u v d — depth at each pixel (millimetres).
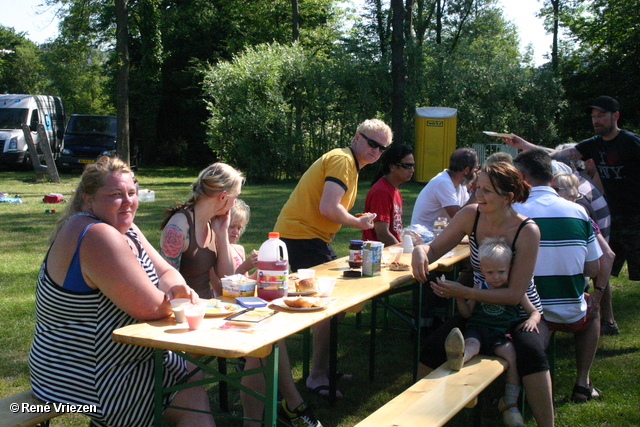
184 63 30031
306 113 20078
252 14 30453
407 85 21078
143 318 2385
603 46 29500
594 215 4293
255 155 19688
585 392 3664
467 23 30812
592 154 5035
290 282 3096
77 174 20875
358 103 20344
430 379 2732
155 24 27609
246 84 19547
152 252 2768
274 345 2289
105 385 2359
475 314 3117
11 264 6898
